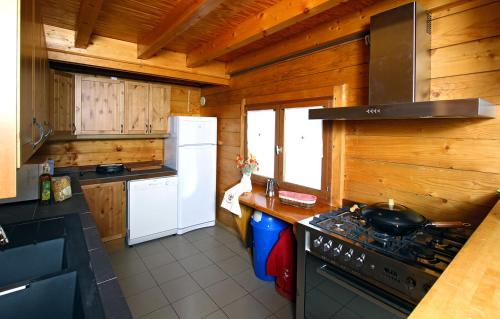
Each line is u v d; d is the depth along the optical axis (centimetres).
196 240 347
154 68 303
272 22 196
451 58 158
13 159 65
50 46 239
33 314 94
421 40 155
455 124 160
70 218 166
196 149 368
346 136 220
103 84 332
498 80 143
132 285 250
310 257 181
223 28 240
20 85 68
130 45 281
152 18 217
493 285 65
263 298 235
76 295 97
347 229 171
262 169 313
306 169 257
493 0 143
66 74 296
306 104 247
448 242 148
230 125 367
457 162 160
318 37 232
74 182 274
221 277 265
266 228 249
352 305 155
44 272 133
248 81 327
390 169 192
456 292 63
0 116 63
